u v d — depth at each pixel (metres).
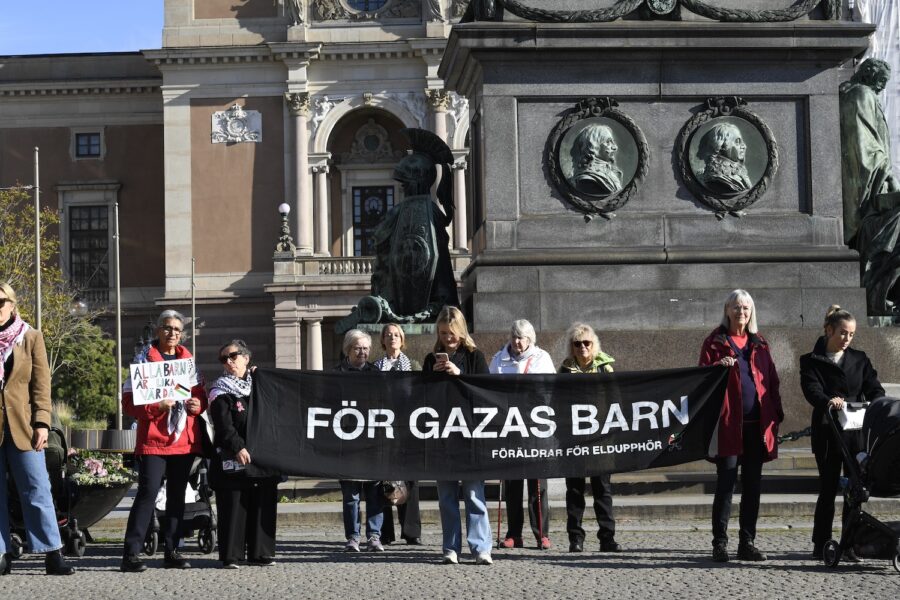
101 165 70.31
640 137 16.00
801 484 14.75
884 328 15.87
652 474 15.43
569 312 15.70
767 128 16.16
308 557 11.75
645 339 15.54
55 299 54.72
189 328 65.19
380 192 68.25
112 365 60.34
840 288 16.03
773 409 11.16
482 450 11.49
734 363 11.17
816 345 11.31
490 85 15.94
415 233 16.92
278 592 9.59
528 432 11.53
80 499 13.12
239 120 66.12
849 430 10.89
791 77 16.23
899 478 10.39
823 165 16.22
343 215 68.06
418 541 13.02
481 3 16.03
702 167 16.06
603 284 15.82
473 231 17.12
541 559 11.31
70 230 70.25
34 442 10.78
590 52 15.93
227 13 66.38
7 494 11.14
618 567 10.70
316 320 63.09
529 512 12.28
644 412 11.55
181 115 66.19
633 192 15.98
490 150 15.89
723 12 15.94
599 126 15.98
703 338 15.58
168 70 66.19
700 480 14.91
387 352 12.77
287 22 66.00
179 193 65.94
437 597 9.24
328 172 66.44
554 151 15.95
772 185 16.20
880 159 17.55
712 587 9.61
